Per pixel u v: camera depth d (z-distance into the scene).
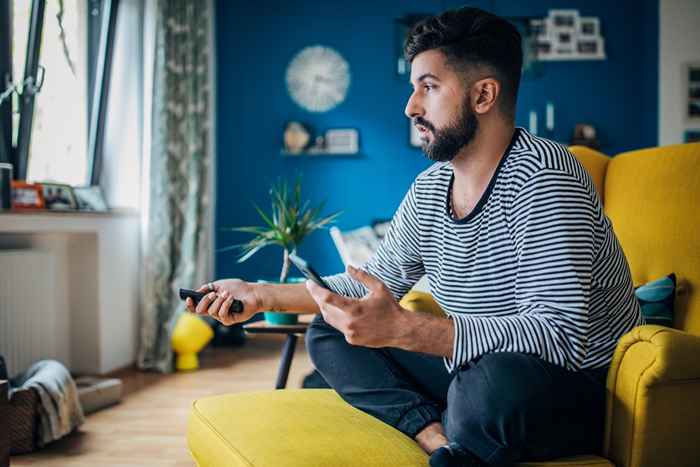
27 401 2.52
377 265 1.58
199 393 3.47
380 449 1.20
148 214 4.16
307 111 5.20
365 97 5.17
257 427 1.31
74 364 3.84
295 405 1.43
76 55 3.89
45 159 3.71
